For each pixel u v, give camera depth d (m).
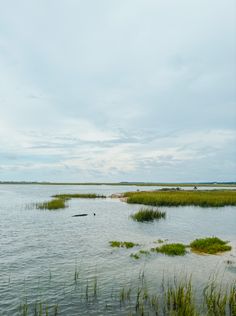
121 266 14.28
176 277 12.57
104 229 25.20
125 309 9.52
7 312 9.41
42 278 12.59
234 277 12.62
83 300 10.27
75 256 16.23
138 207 44.34
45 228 25.70
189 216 34.03
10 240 20.56
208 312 8.85
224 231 24.56
